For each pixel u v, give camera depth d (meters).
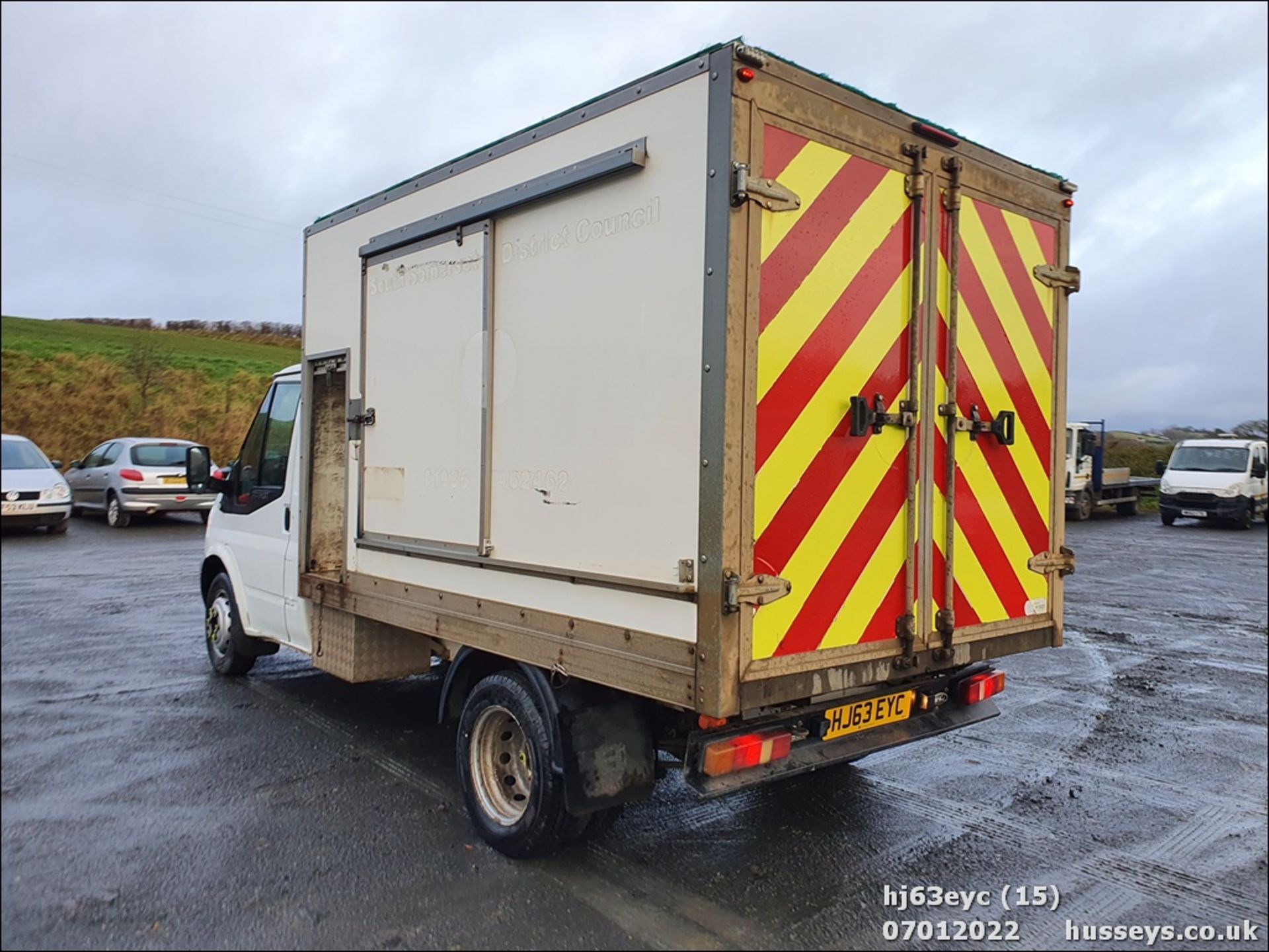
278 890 3.52
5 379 28.61
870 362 3.46
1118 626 9.59
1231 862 3.94
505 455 3.85
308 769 4.86
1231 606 10.85
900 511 3.60
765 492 3.09
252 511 6.26
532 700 3.69
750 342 3.02
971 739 5.66
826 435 3.30
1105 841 4.14
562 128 3.58
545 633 3.62
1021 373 4.14
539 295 3.68
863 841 4.09
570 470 3.52
